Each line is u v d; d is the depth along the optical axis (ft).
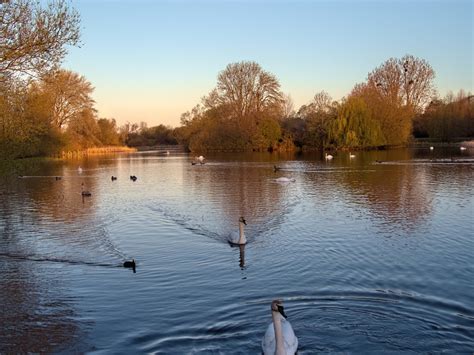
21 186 151.12
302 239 70.95
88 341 39.60
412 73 322.75
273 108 334.44
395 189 121.19
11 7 64.08
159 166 225.97
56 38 65.92
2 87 83.61
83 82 272.10
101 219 91.97
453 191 114.21
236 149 340.39
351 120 312.50
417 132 397.39
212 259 61.82
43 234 79.56
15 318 44.78
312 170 182.50
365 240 69.10
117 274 56.75
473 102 373.81
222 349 36.94
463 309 43.45
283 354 32.83
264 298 47.24
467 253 61.52
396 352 35.88
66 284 53.78
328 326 40.32
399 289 48.96
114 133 418.31
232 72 327.26
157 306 46.16
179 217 91.66
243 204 104.73
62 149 281.13
